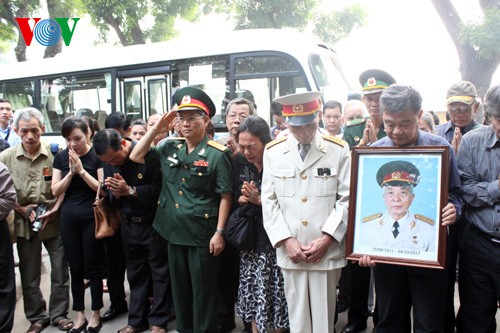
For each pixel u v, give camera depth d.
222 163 3.12
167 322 3.51
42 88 8.43
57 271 3.71
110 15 12.10
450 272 3.02
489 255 2.45
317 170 2.67
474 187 2.45
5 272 3.28
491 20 6.45
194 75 6.75
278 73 6.19
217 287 3.35
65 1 10.80
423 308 2.39
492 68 7.02
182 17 12.97
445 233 2.27
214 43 6.66
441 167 2.30
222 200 3.15
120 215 3.56
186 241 3.14
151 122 4.63
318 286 2.67
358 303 3.35
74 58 8.19
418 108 2.30
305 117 2.56
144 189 3.36
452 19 7.27
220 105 6.54
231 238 3.01
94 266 3.57
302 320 2.71
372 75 3.37
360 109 4.04
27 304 3.67
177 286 3.26
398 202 2.38
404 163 2.39
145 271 3.56
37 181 3.66
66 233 3.54
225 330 3.48
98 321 3.62
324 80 6.38
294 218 2.69
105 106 7.67
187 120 3.14
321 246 2.58
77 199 3.54
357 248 2.44
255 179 3.11
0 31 11.25
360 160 2.51
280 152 2.76
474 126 3.44
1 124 5.98
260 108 6.29
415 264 2.29
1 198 3.14
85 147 3.62
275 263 3.02
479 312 2.55
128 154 3.39
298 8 11.27
